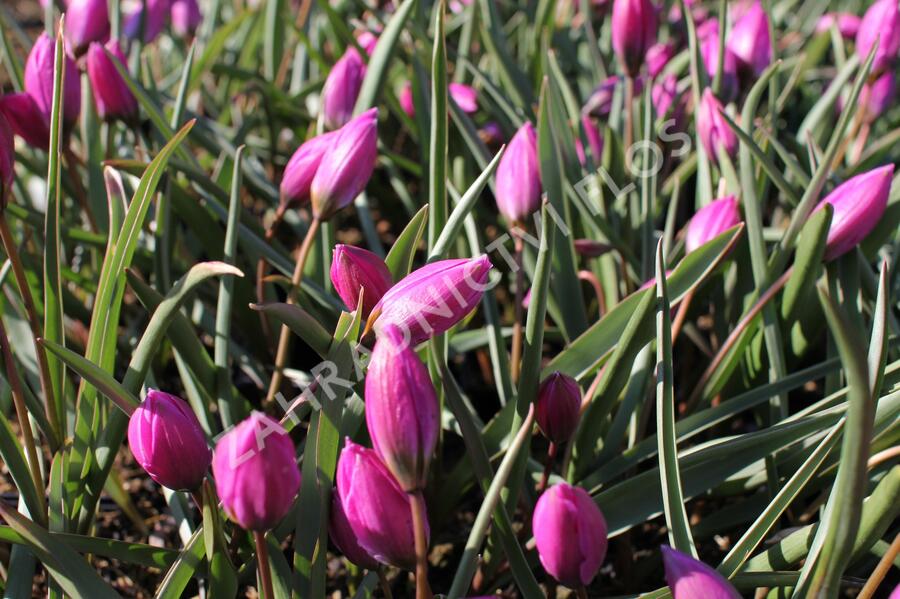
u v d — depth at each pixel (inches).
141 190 18.3
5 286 21.6
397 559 16.1
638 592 20.7
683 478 18.9
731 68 24.2
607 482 20.3
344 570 21.2
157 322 17.8
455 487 20.4
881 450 18.9
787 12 43.0
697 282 19.6
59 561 17.1
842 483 15.0
